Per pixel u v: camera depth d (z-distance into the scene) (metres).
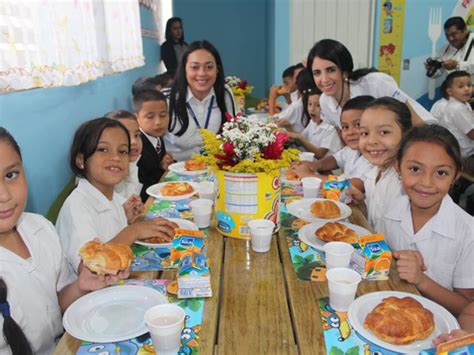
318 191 1.85
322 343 0.90
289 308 1.07
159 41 5.86
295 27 4.48
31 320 1.13
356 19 4.43
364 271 1.16
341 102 2.62
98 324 0.97
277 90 4.25
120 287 1.10
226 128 1.43
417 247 1.41
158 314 0.91
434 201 1.32
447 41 4.39
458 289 1.35
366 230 1.45
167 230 1.40
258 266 1.25
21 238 1.17
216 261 1.27
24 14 1.52
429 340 0.89
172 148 2.94
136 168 2.29
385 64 4.50
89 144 1.47
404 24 4.38
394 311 0.93
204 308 1.03
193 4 6.59
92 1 2.47
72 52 1.97
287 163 1.41
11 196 1.03
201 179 2.15
